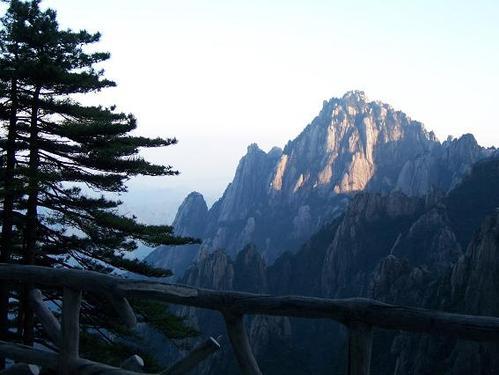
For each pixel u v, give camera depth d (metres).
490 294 61.16
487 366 48.22
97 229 18.56
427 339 57.84
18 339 15.76
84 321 17.69
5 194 15.68
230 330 5.37
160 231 18.28
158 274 18.33
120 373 5.96
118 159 18.36
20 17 17.28
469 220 124.62
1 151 17.59
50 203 17.62
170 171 18.92
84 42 18.77
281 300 5.07
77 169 18.12
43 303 6.70
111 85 18.95
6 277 6.76
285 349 91.62
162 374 5.85
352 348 4.71
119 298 5.98
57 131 17.53
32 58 17.34
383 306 4.57
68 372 6.22
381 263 89.19
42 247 18.72
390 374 64.56
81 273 6.24
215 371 84.75
